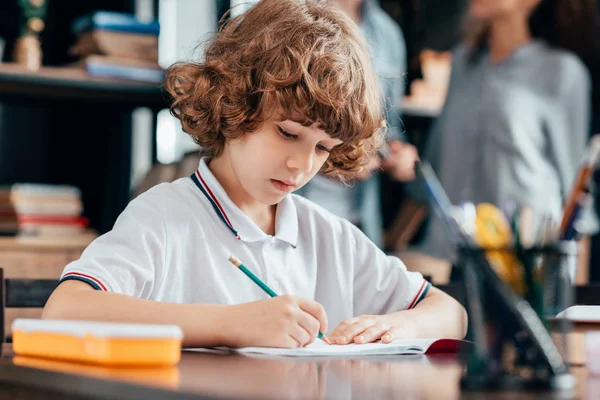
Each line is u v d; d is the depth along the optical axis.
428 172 0.86
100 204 3.33
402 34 3.77
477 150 3.16
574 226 0.93
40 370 0.84
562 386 0.78
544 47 3.14
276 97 1.36
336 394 0.69
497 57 3.19
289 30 1.43
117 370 0.82
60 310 1.18
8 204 2.91
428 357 1.11
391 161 3.25
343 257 1.63
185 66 1.57
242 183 1.45
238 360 0.98
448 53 3.70
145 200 1.47
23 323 1.00
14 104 3.35
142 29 3.03
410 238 3.66
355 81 1.43
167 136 3.46
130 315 1.14
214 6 3.37
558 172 3.12
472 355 0.79
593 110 3.34
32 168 3.41
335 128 1.38
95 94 3.11
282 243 1.55
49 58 3.38
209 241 1.48
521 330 0.78
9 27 3.34
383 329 1.31
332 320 1.60
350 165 1.64
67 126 3.43
